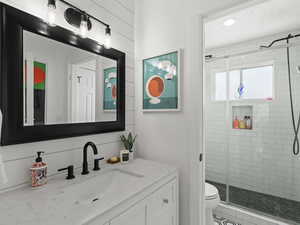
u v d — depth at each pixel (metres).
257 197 2.21
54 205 0.70
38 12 0.93
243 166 2.50
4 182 0.76
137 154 1.61
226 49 2.65
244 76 2.51
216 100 2.74
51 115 0.98
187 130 1.29
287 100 2.16
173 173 1.20
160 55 1.43
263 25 2.02
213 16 1.24
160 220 1.04
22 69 0.85
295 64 2.10
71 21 1.08
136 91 1.62
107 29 1.28
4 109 0.79
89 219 0.61
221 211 1.94
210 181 2.79
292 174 2.13
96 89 1.26
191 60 1.27
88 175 1.06
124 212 0.77
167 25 1.41
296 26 2.03
